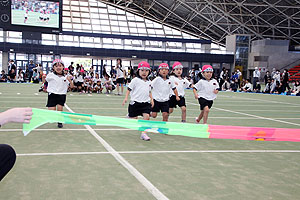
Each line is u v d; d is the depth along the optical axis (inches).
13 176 127.1
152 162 154.7
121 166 145.3
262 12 1679.4
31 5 1296.8
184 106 282.0
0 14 1270.9
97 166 144.1
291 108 494.0
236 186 124.9
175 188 119.3
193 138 225.8
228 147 199.2
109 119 155.0
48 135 213.5
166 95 248.1
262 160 169.3
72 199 105.2
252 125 291.9
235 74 1135.6
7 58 1619.1
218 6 1681.8
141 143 199.8
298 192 121.0
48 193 110.2
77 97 558.6
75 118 141.3
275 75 1005.2
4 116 64.2
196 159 165.0
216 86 267.3
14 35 1657.2
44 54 1679.4
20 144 183.8
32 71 1138.0
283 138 172.7
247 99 686.5
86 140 201.8
